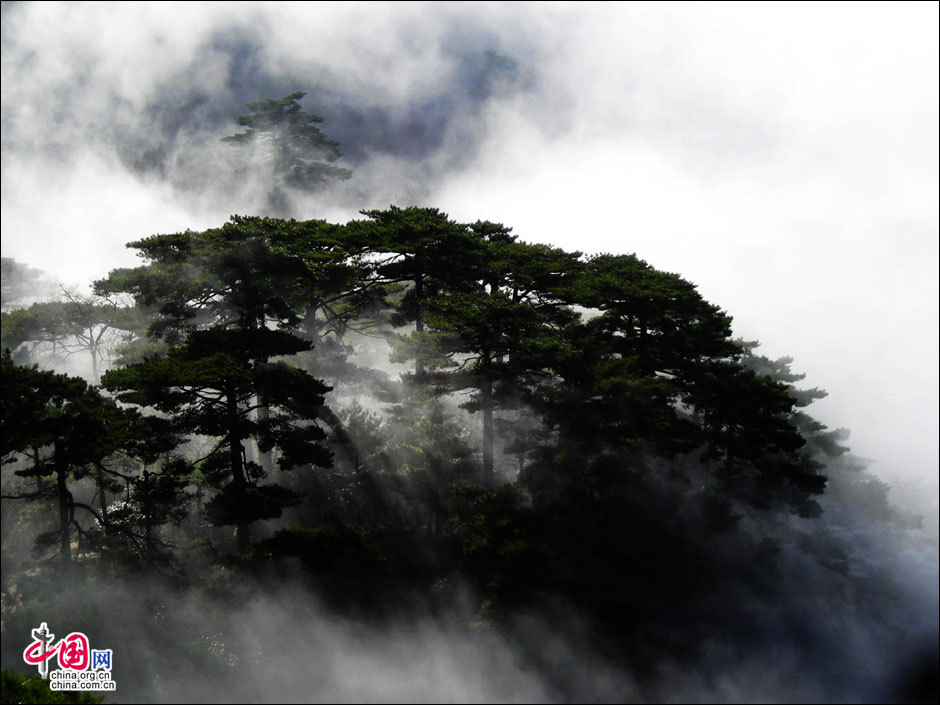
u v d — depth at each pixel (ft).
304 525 98.22
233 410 79.10
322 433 86.22
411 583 96.94
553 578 92.48
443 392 99.25
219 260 95.09
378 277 112.88
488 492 94.27
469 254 108.88
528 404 95.81
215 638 77.15
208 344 79.97
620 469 97.04
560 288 104.58
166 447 78.48
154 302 96.58
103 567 75.51
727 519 101.19
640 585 95.35
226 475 85.05
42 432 66.90
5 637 67.26
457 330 93.81
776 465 100.58
